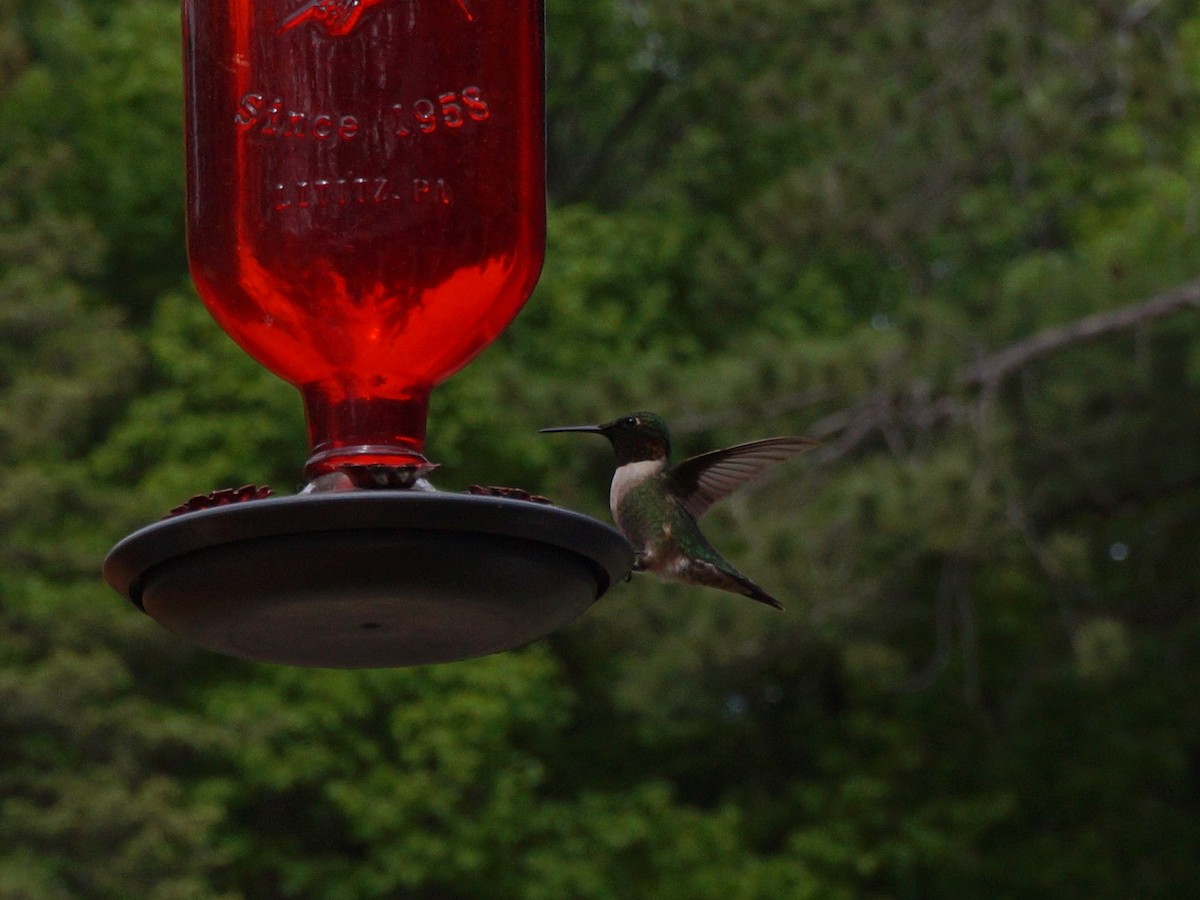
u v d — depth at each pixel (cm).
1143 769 2091
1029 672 2031
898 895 2039
